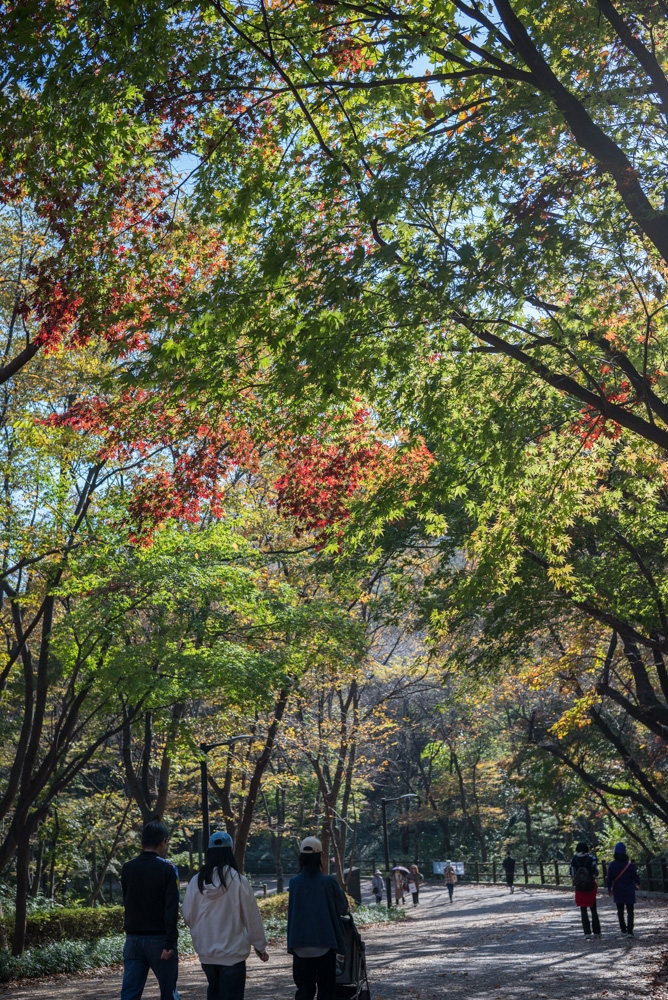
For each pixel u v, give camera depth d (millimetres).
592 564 14836
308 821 47656
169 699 18531
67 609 21125
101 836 36500
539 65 8328
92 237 9648
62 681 28875
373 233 9156
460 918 29516
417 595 16984
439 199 8992
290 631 19797
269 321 9344
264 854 73562
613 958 14938
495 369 10516
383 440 12320
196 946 6781
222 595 18625
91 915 24188
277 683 18953
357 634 20312
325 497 12273
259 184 9398
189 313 9320
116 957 21984
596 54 9367
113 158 9117
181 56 8906
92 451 17141
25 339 18406
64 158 9078
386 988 13852
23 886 20375
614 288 9852
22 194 10180
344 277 8547
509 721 48875
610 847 35250
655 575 15250
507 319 9836
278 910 30531
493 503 12289
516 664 18375
